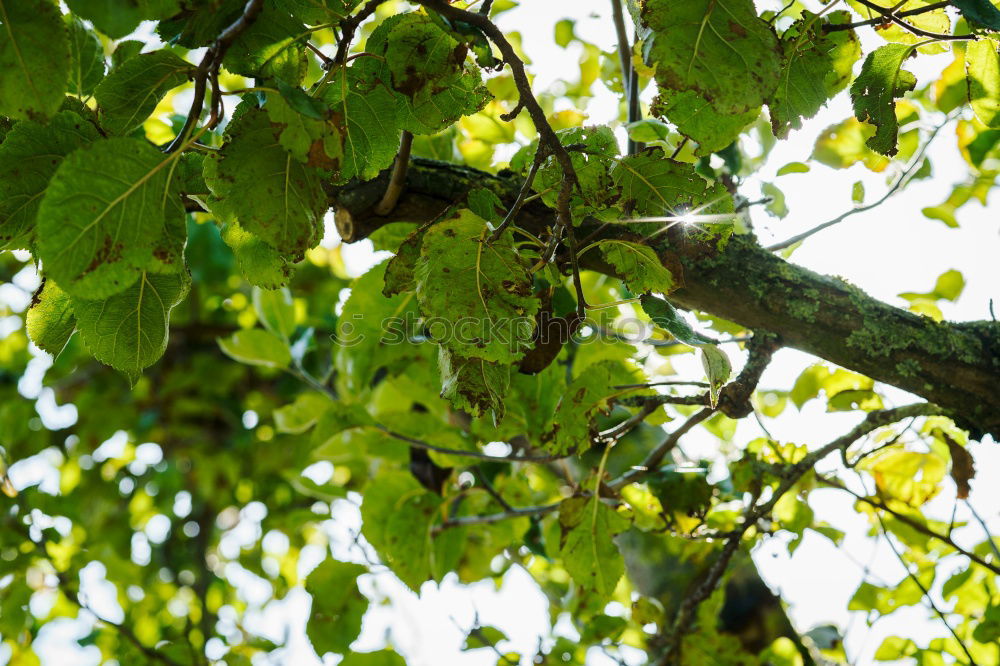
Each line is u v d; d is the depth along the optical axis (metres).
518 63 1.38
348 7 1.41
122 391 3.90
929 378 1.60
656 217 1.49
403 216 1.57
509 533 1.94
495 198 1.45
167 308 1.38
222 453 3.98
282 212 1.36
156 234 1.34
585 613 1.97
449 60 1.41
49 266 1.32
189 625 2.89
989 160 1.96
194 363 3.76
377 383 2.23
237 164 1.36
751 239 1.62
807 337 1.61
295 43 1.39
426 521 1.80
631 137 1.62
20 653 3.14
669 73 1.38
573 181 1.40
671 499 1.77
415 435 1.87
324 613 1.82
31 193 1.37
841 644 2.07
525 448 1.88
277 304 1.97
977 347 1.60
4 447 3.36
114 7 1.31
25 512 2.70
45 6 1.31
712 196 1.49
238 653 2.93
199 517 4.30
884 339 1.60
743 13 1.38
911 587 1.88
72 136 1.37
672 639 1.83
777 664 1.86
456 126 1.89
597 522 1.68
